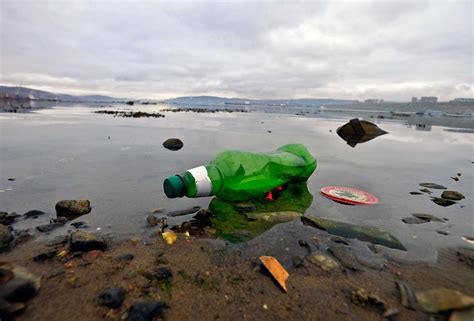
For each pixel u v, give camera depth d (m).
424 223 3.08
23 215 2.97
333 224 2.93
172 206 3.37
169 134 10.32
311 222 2.99
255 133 11.66
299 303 1.78
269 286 1.94
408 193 4.18
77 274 1.97
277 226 2.91
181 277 2.01
